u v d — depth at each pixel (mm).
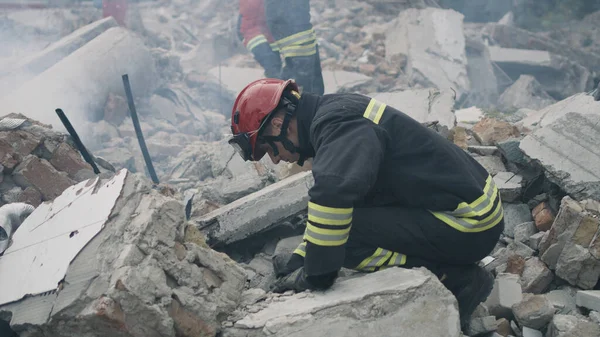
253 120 2525
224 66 8453
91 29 7742
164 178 5172
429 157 2439
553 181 3279
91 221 2285
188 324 2139
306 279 2379
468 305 2602
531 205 3484
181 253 2234
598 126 3375
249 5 6453
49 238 2398
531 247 3240
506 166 3705
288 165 3801
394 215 2521
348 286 2365
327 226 2215
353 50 9656
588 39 12242
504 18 12539
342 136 2320
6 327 2350
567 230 2930
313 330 2154
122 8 9406
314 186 2234
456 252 2504
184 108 7453
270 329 2150
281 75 6137
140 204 2279
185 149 5965
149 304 2027
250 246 3242
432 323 2236
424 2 11820
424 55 8977
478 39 10906
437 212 2488
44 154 3404
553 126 3445
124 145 6070
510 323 2814
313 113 2498
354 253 2588
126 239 2146
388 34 9914
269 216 3068
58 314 2020
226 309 2271
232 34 9906
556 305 2830
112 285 1999
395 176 2457
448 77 8633
